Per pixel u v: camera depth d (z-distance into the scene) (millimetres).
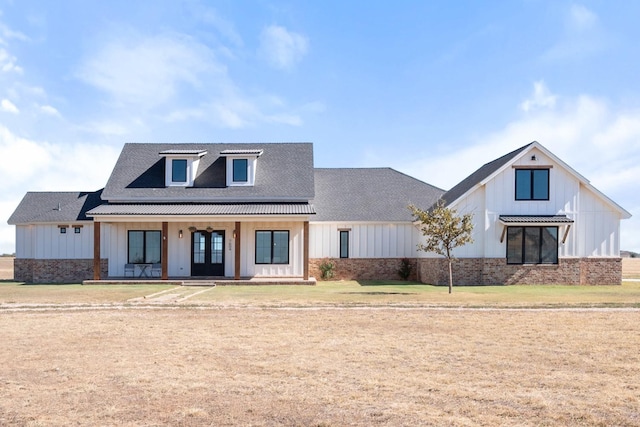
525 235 25969
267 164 30391
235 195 28109
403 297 19438
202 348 10586
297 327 13000
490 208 25953
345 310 16016
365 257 30203
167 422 6512
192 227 27703
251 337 11719
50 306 16984
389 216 30562
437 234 21516
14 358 9773
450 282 21375
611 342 11102
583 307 16578
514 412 6824
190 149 31281
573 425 6402
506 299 18719
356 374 8648
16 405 7145
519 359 9648
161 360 9609
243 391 7746
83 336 11883
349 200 32062
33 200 31750
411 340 11367
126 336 11875
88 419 6621
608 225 26078
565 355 9945
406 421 6520
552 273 25828
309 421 6535
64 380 8328
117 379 8375
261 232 27828
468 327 12969
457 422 6473
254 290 22547
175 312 15648
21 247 30406
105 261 28594
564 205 25984
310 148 31859
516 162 25906
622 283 27172
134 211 25969
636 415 6715
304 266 25969
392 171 35125
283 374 8656
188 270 27797
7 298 19219
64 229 29047
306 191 28500
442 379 8336
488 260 25891
